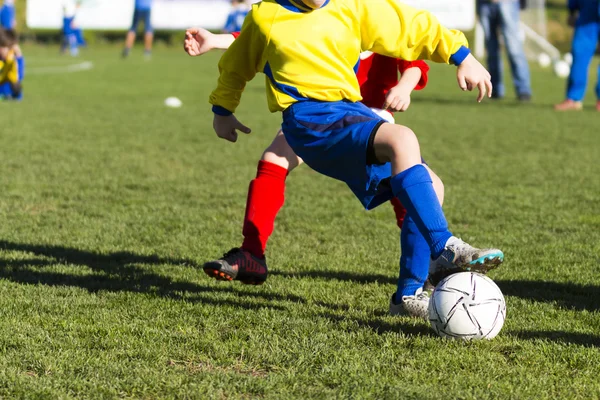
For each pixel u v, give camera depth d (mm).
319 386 5016
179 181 13344
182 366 5359
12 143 16953
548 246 9305
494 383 5051
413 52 6062
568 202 11969
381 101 6910
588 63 25703
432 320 5879
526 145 17969
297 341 5805
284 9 6059
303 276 7934
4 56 25625
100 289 7305
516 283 7746
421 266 6410
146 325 6188
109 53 56844
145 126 20578
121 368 5266
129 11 60094
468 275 5898
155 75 38594
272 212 6469
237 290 7379
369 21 6008
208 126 20906
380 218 10852
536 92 33000
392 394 4859
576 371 5305
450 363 5398
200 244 9242
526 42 54656
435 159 15906
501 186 13203
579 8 25391
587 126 21531
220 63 6520
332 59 5973
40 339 5852
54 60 48344
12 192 12031
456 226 10359
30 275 7770
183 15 58844
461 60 5996
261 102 27547
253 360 5457
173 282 7629
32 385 5000
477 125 21672
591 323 6461
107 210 11023
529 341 5875
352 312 6648
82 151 16203
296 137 5977
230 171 14398
